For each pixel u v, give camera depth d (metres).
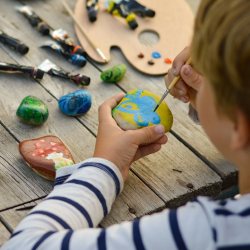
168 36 1.70
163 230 0.54
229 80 0.47
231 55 0.45
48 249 0.61
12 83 1.35
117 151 0.86
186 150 1.16
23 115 1.14
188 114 1.21
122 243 0.57
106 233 0.59
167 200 0.99
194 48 0.53
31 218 0.69
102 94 1.39
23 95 1.31
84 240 0.60
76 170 0.82
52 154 1.01
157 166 1.08
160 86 1.48
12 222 0.87
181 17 1.79
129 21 1.69
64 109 1.22
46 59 1.52
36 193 0.96
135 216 0.93
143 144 0.95
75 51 1.54
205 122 0.59
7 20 1.69
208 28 0.49
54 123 1.21
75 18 1.70
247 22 0.44
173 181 1.04
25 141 1.04
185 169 1.09
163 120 1.03
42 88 1.36
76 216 0.72
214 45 0.47
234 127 0.51
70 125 1.21
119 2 1.75
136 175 1.05
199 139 1.22
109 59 1.57
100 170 0.80
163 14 1.80
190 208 0.56
